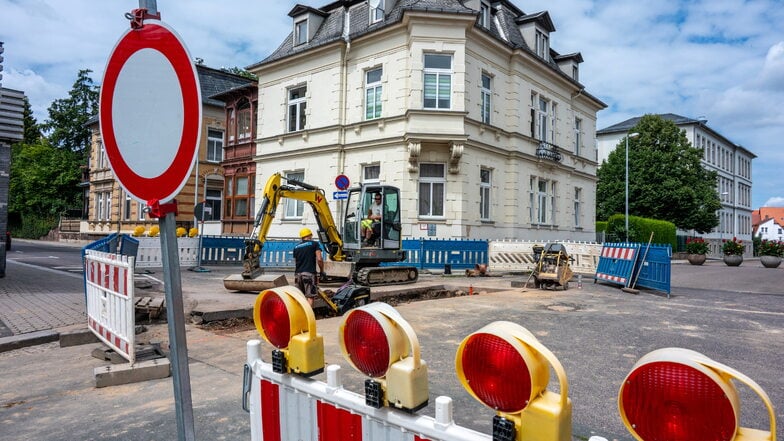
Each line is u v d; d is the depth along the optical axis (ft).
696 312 28.86
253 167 77.51
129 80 7.02
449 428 4.65
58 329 22.04
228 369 16.63
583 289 41.45
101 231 115.14
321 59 64.85
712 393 3.44
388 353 5.07
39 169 151.43
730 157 199.41
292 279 43.04
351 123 61.52
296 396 6.30
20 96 38.96
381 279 43.68
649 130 123.85
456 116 55.31
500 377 4.26
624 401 3.90
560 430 4.00
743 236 213.87
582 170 84.43
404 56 57.21
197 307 26.94
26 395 14.43
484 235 60.18
